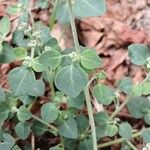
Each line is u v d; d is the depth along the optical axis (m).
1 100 0.19
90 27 0.30
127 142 0.22
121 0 0.31
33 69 0.19
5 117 0.20
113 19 0.30
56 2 0.23
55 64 0.18
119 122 0.26
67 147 0.22
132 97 0.22
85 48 0.20
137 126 0.26
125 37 0.29
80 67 0.18
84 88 0.19
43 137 0.25
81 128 0.22
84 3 0.18
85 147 0.22
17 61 0.27
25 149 0.24
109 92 0.20
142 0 0.31
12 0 0.30
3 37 0.20
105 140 0.25
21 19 0.21
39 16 0.29
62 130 0.20
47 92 0.26
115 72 0.28
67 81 0.18
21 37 0.21
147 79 0.20
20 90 0.19
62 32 0.26
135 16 0.31
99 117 0.21
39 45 0.19
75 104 0.20
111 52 0.29
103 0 0.18
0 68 0.27
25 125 0.21
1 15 0.29
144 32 0.30
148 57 0.20
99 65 0.18
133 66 0.28
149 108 0.22
